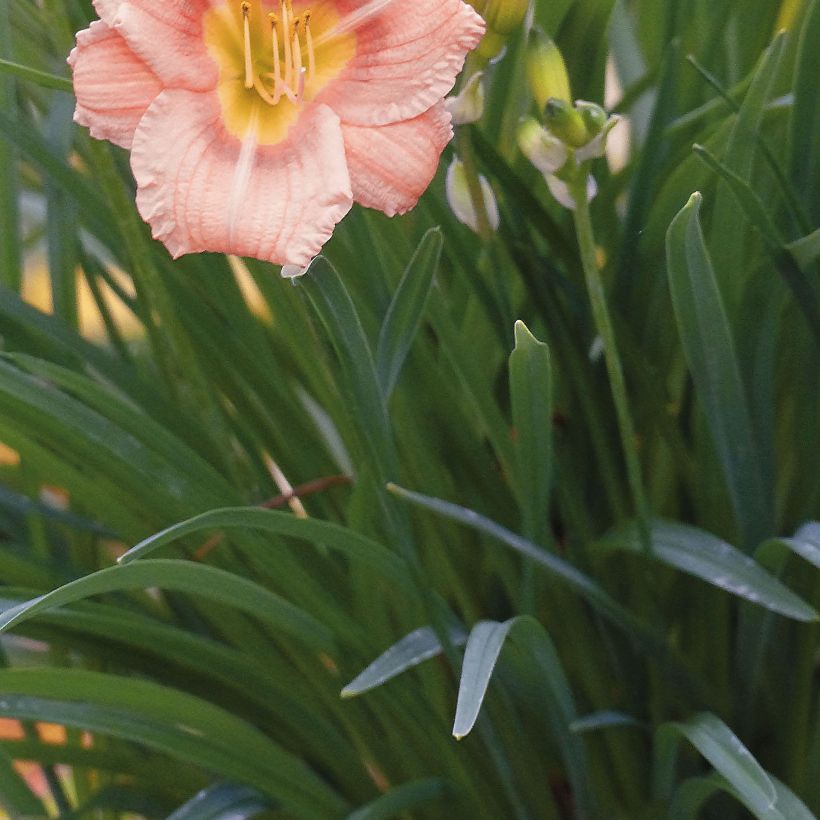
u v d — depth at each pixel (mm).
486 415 854
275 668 906
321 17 767
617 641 894
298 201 752
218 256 894
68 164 896
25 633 861
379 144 763
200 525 780
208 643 861
